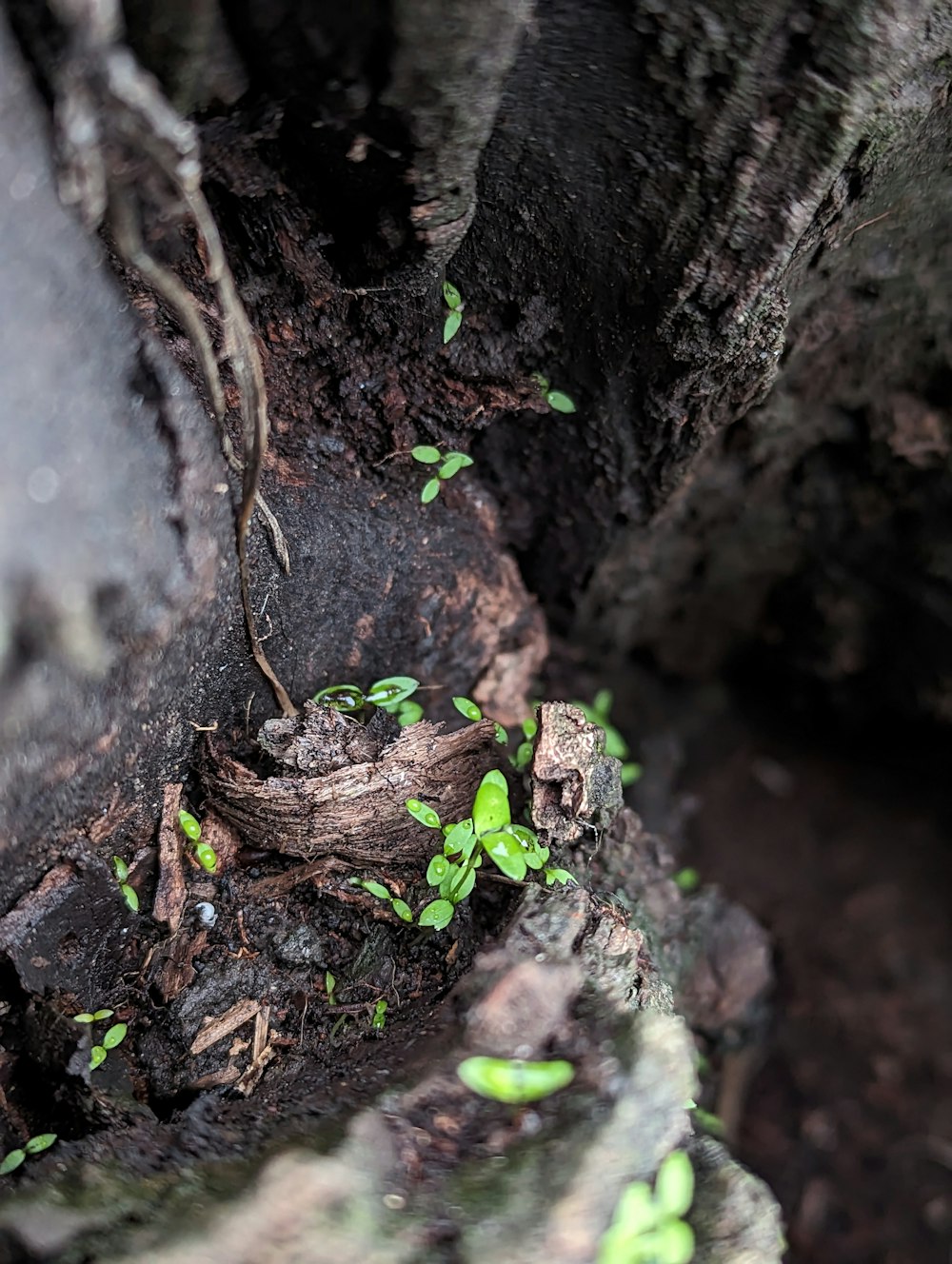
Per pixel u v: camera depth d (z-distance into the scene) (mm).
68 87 157
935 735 363
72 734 190
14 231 161
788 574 347
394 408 250
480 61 184
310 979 220
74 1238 174
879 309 268
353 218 214
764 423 291
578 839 238
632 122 211
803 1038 353
